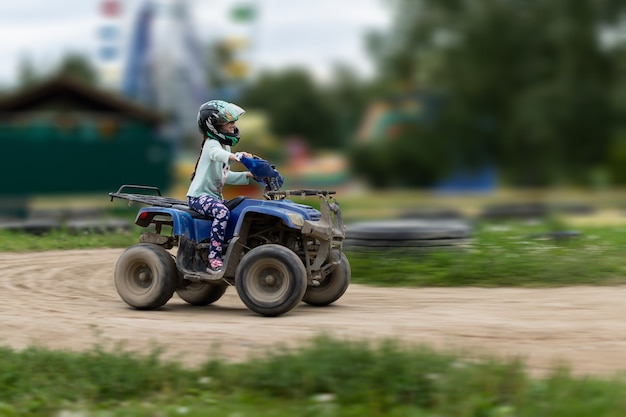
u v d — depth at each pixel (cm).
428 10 8200
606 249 2019
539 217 3897
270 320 1354
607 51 7394
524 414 775
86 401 902
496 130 8244
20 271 1962
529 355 1060
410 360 916
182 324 1312
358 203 6225
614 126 7506
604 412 770
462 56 8019
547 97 7338
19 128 6006
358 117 10800
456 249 1897
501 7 7850
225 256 1416
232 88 8450
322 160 8262
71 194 5966
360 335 1195
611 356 1056
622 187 8600
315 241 1506
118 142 6138
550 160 7850
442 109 8406
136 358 1027
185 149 7381
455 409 795
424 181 9181
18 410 871
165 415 828
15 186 5803
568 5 7206
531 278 1717
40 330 1266
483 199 7050
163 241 1531
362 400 855
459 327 1248
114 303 1552
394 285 1745
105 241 2619
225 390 920
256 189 5784
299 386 897
